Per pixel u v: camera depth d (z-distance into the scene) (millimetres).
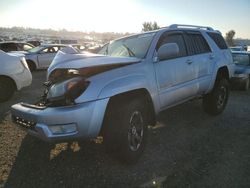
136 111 3672
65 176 3461
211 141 4566
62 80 3678
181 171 3551
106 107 3387
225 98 6148
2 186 3232
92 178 3412
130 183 3287
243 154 4055
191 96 5090
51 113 3207
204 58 5352
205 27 6125
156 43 4398
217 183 3266
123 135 3473
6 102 7227
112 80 3502
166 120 5699
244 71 9680
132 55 4332
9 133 4883
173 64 4531
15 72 7383
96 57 3709
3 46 17094
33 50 15852
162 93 4273
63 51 4129
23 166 3719
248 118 5895
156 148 4281
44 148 4289
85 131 3273
